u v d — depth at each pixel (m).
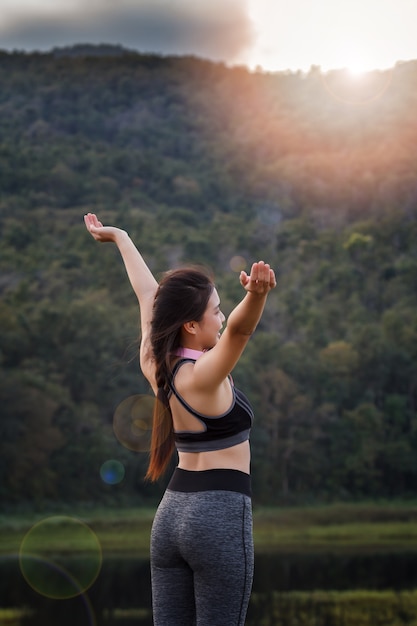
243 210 155.00
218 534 3.30
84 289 106.88
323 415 91.25
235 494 3.36
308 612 29.59
